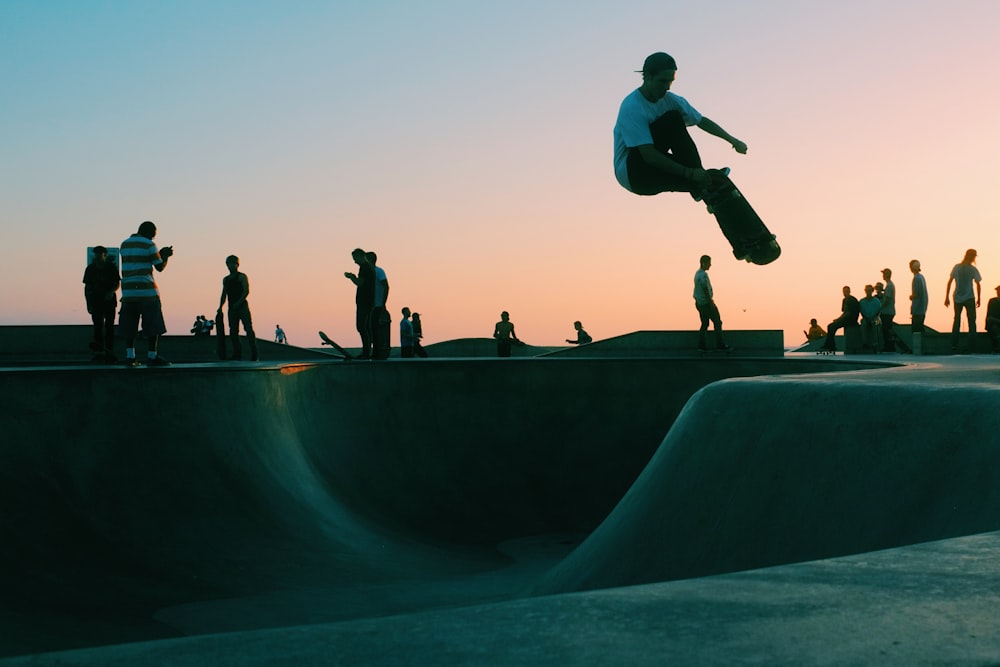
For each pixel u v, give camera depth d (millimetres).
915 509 3842
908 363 9328
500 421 13305
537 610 1188
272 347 17406
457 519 11852
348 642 1066
